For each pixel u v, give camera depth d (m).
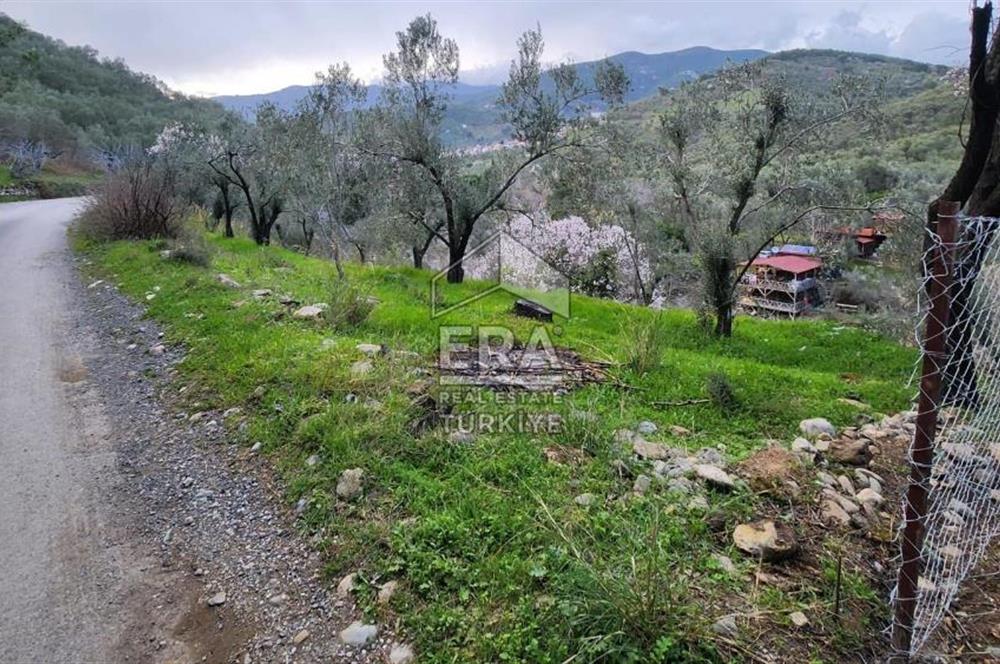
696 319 11.60
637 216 19.77
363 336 7.19
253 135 21.47
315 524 3.40
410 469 3.83
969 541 3.35
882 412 6.24
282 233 27.17
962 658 2.53
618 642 2.34
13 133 45.34
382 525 3.29
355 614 2.74
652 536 2.81
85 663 2.61
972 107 5.85
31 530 3.60
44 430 4.97
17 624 2.84
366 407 4.56
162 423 5.02
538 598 2.65
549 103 14.31
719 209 12.50
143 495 3.95
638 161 14.41
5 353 7.10
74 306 9.62
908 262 11.26
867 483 4.04
